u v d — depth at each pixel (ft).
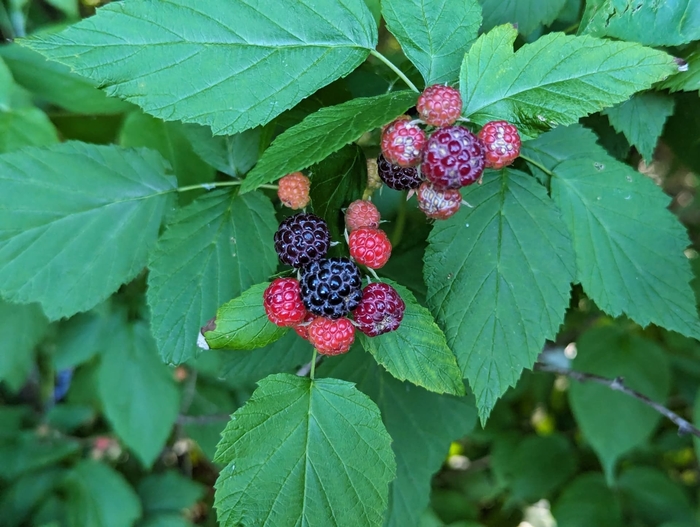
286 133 0.36
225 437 0.40
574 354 0.86
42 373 0.99
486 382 0.41
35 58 0.55
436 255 0.43
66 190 0.50
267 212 0.48
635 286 0.45
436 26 0.40
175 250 0.46
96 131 0.63
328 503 0.41
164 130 0.55
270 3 0.40
